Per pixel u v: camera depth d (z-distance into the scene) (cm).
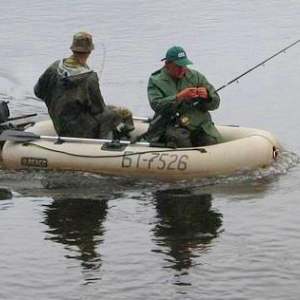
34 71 3841
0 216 1839
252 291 1464
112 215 1834
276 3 5647
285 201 1911
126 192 1983
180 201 1914
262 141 2119
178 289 1477
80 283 1506
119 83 3522
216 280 1509
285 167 2141
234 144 2081
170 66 2102
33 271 1560
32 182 2062
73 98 2136
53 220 1812
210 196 1945
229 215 1827
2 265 1588
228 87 3397
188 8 5488
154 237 1708
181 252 1633
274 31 4659
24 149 2136
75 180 2062
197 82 2131
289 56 3991
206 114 2148
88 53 2147
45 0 5878
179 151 2048
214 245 1664
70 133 2172
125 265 1577
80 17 5231
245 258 1600
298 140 2539
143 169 2044
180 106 2114
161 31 4700
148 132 2145
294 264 1569
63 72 2131
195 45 4297
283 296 1445
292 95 3234
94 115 2162
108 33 4678
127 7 5562
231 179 2038
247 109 3022
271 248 1645
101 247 1662
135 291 1472
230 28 4778
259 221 1791
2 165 2158
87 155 2083
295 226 1761
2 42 4531
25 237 1720
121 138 2222
